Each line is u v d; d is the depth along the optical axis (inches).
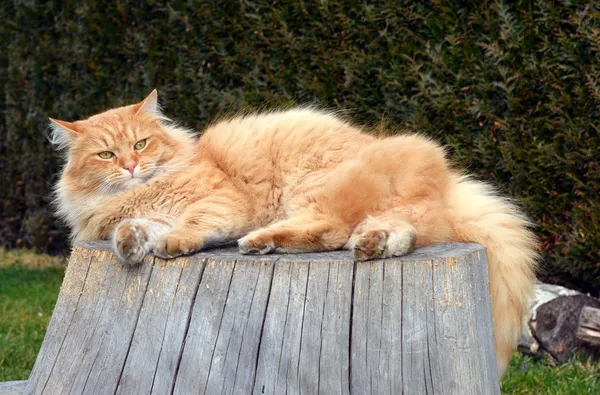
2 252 362.3
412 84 217.5
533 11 198.5
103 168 141.0
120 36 296.2
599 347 194.7
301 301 104.9
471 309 107.6
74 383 111.0
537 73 199.8
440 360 104.3
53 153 331.3
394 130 202.2
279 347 104.2
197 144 151.1
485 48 205.8
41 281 304.3
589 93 195.9
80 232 145.4
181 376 106.0
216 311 106.6
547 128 203.2
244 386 104.2
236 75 253.4
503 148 205.8
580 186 200.2
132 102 289.3
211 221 128.0
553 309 197.5
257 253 118.2
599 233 199.0
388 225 114.9
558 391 173.2
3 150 372.2
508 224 129.5
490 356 114.7
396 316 104.4
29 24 333.7
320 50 229.9
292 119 144.5
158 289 109.9
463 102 208.8
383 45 218.8
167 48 276.7
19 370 198.8
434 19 208.1
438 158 132.3
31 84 335.6
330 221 124.8
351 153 135.7
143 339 108.8
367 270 105.6
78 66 314.8
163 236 115.5
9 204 368.5
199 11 258.4
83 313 114.0
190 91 268.8
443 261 106.7
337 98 228.1
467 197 131.8
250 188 139.9
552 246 211.9
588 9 190.1
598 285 212.2
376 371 103.2
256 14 240.4
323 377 103.0
